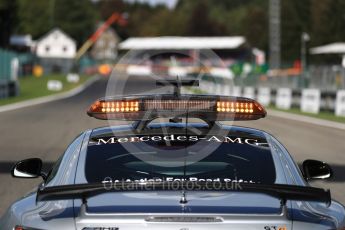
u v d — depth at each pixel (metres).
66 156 11.08
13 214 9.86
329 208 9.86
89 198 9.37
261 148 11.14
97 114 10.20
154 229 8.52
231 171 10.45
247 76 151.75
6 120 64.06
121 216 8.61
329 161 34.88
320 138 48.22
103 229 8.59
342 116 77.00
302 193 8.79
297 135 50.41
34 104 96.12
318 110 85.44
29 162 13.12
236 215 8.62
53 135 48.47
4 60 126.94
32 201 10.18
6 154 36.66
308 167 13.25
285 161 10.91
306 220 8.88
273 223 8.66
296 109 94.62
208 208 8.89
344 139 47.81
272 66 184.62
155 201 9.09
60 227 8.74
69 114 73.25
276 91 105.56
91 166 10.57
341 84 97.25
